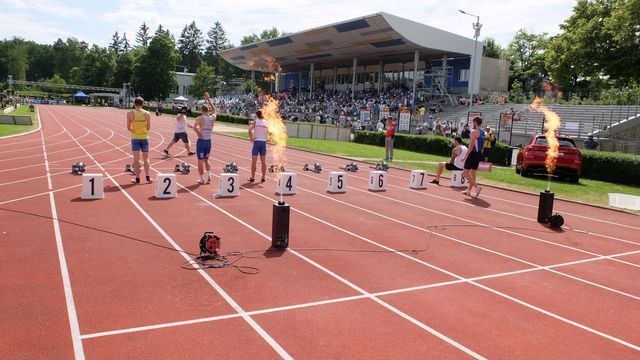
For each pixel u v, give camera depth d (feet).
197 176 45.85
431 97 160.97
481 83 166.40
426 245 26.07
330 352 13.78
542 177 60.59
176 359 12.96
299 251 23.53
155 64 304.50
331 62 205.46
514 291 19.77
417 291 19.08
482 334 15.57
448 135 108.47
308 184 45.34
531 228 31.89
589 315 17.69
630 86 150.51
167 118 179.83
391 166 63.77
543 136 59.52
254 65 236.63
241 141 92.84
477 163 43.24
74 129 104.27
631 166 59.62
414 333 15.34
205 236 21.49
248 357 13.25
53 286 17.60
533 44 228.43
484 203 40.60
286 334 14.76
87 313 15.49
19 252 21.16
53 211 28.86
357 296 18.17
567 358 14.24
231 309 16.37
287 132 115.44
